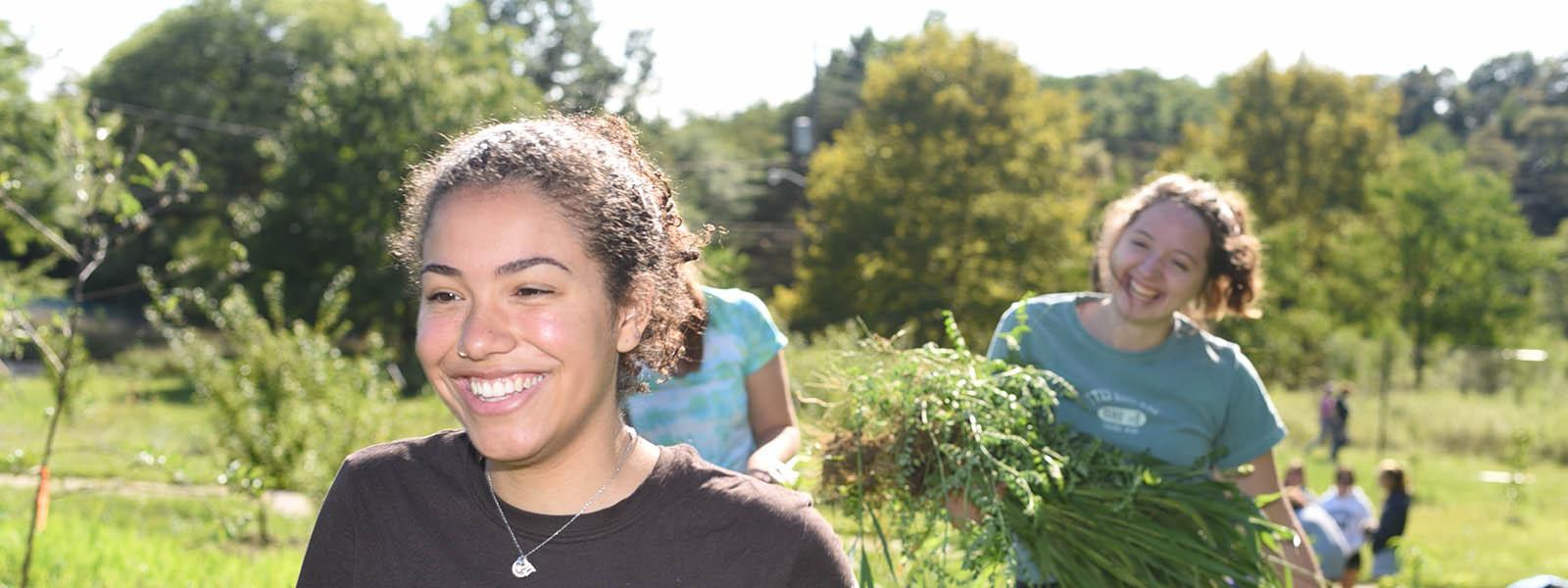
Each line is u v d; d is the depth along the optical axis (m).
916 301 35.53
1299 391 32.84
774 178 47.00
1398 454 27.62
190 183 5.55
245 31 51.91
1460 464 26.33
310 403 11.10
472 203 1.70
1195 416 3.59
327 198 37.16
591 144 1.80
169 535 10.20
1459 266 37.09
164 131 49.38
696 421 3.25
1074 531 3.20
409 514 1.86
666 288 1.90
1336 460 25.67
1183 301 3.57
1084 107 96.56
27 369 26.72
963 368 3.37
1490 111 109.88
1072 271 35.31
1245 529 3.39
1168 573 3.20
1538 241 39.44
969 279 36.09
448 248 1.70
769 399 3.37
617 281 1.76
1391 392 33.16
